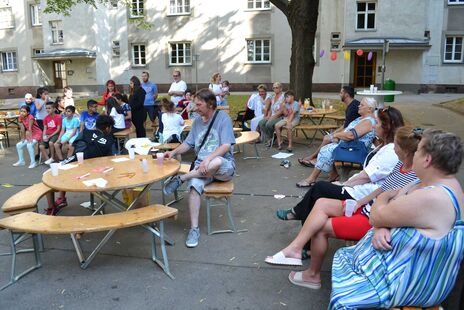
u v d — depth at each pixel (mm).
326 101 10188
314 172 5824
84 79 25906
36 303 3113
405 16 21594
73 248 4062
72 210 5141
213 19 24047
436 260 2236
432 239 2211
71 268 3652
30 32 27422
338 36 22516
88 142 5031
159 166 4336
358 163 5230
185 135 8500
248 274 3465
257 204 5203
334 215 3234
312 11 11602
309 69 12000
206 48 24453
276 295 3146
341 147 5375
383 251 2424
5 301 3148
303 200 3793
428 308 2338
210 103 4332
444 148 2182
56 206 5031
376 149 3918
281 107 8484
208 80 24750
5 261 3822
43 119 8320
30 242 4258
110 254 3902
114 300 3127
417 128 2938
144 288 3287
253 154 8109
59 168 4344
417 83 22234
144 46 25703
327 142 6812
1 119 10055
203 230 4406
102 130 5121
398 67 22375
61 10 15938
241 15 23641
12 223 3371
